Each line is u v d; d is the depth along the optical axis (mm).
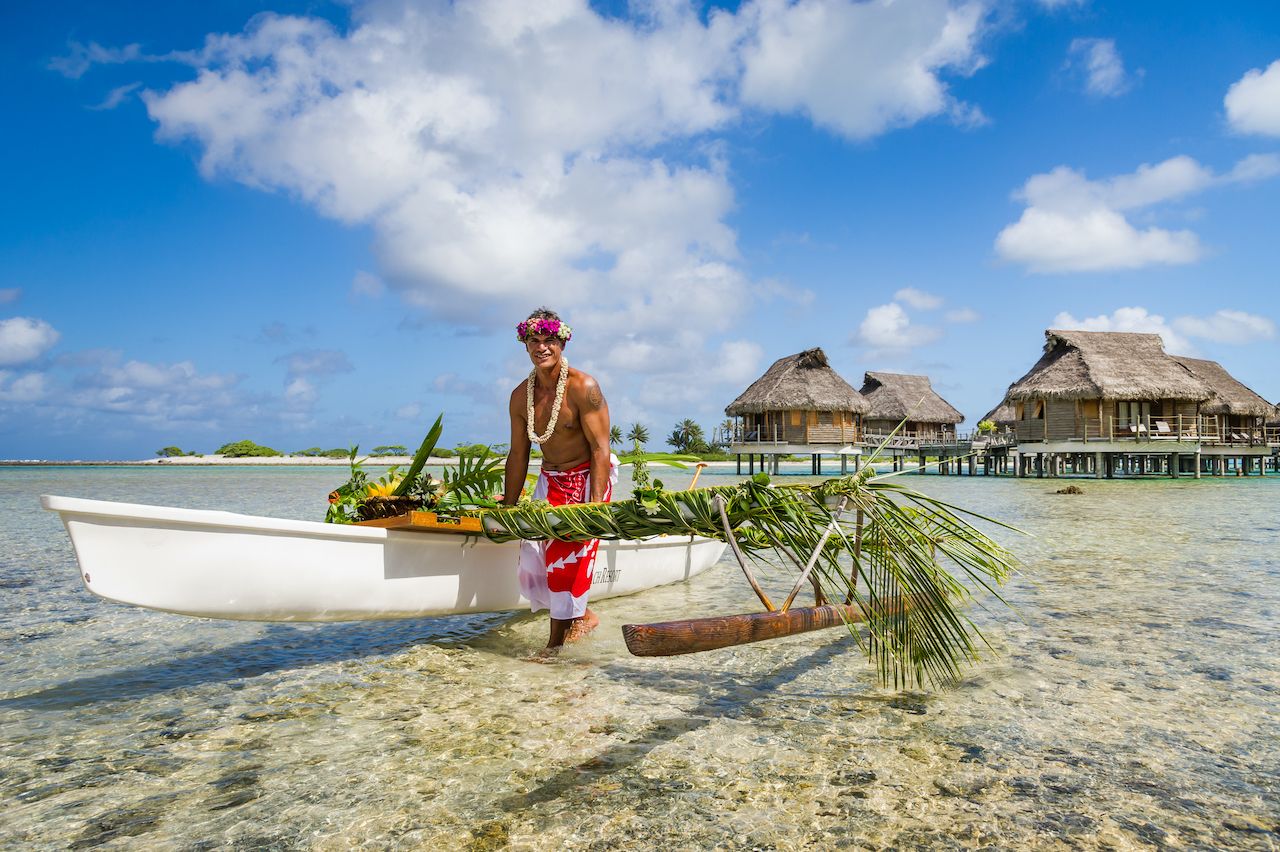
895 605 3264
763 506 3105
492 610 4367
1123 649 4105
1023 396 31266
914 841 2117
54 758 2711
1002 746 2779
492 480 4785
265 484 29062
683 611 5137
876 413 43000
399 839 2137
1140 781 2498
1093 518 12312
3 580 6477
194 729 2992
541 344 3949
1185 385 29891
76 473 48750
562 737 2881
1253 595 5586
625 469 27297
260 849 2092
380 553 3752
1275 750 2754
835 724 2998
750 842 2111
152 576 3072
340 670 3783
